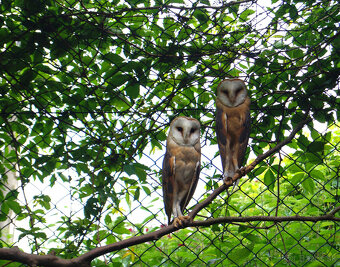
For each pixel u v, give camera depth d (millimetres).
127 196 3277
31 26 3055
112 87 3195
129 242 2473
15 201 3133
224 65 3500
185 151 3627
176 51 3322
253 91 3764
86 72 3348
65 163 3188
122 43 3268
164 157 3709
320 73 3354
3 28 3072
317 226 4613
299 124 3328
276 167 3510
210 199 2947
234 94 3607
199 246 4539
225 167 3572
